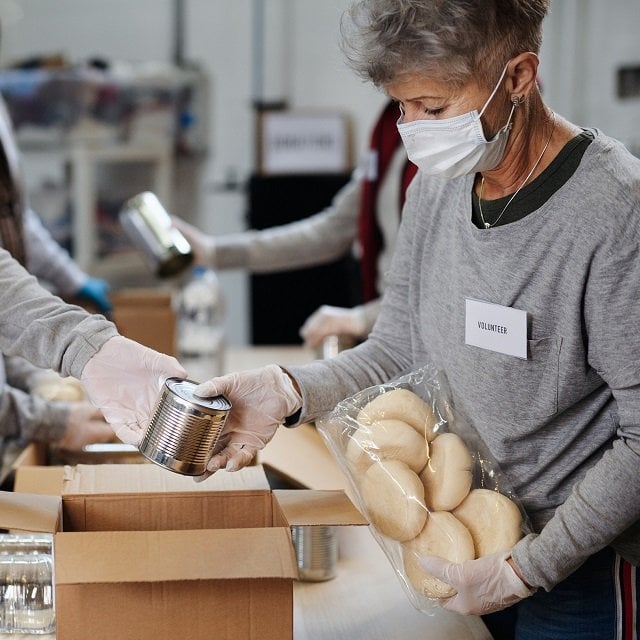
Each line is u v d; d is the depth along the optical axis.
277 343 3.91
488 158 1.29
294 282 3.86
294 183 3.88
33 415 1.84
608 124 3.83
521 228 1.29
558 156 1.28
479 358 1.38
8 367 2.19
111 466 1.49
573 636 1.40
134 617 1.15
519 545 1.27
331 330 2.65
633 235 1.21
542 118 1.31
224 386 1.37
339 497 1.36
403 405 1.39
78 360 1.37
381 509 1.32
